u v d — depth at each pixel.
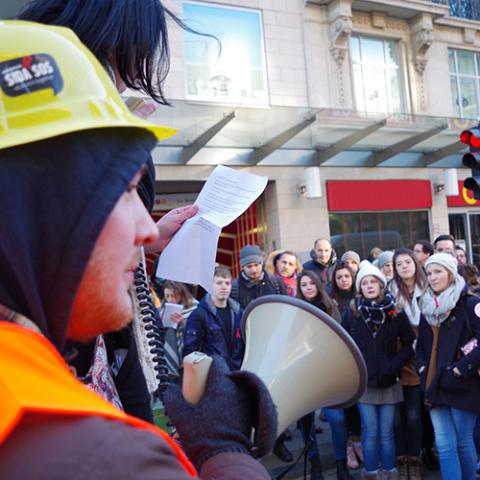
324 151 9.47
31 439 0.37
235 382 0.78
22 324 0.45
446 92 11.57
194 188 9.47
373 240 10.27
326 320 1.22
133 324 1.13
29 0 1.02
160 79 1.08
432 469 3.99
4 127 0.47
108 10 0.94
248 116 7.89
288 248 9.31
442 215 10.96
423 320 3.38
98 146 0.48
